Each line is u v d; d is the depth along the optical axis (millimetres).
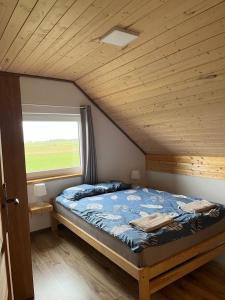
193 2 1624
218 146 3355
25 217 2189
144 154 4898
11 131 2127
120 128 4508
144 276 1938
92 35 2156
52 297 2252
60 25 1973
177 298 2158
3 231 1291
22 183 2170
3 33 2096
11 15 1804
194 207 2682
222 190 3547
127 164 4656
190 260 2287
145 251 1976
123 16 1829
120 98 3537
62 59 2779
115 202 3164
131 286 2359
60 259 2936
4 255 1273
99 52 2541
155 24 1922
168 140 3936
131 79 2945
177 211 2670
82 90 4035
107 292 2287
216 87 2391
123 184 3975
